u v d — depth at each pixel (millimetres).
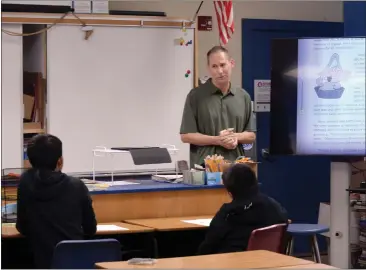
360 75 4824
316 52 4840
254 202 3814
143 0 6547
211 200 4953
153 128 6230
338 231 5055
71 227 3832
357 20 6559
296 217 7223
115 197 4668
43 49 5938
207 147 5164
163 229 4281
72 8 5957
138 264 2840
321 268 2773
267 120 7047
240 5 6926
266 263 2861
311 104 4863
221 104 5230
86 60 6031
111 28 6078
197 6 6688
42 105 5996
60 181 3869
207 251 3855
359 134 4848
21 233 3922
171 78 6262
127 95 6152
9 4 5789
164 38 6230
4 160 5805
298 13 7129
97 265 2846
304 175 7246
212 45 6730
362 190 5062
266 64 7023
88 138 6059
